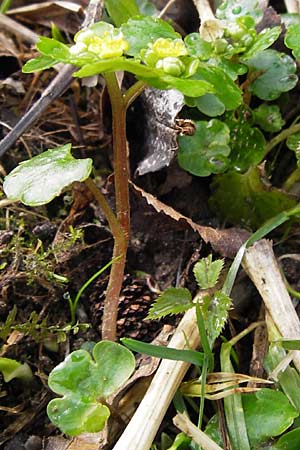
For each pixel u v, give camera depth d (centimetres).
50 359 30
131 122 33
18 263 31
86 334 31
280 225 32
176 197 33
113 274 29
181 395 29
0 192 33
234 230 31
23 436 29
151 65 27
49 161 27
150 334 31
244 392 28
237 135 32
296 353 28
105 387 27
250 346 31
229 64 31
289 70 32
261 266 30
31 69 27
